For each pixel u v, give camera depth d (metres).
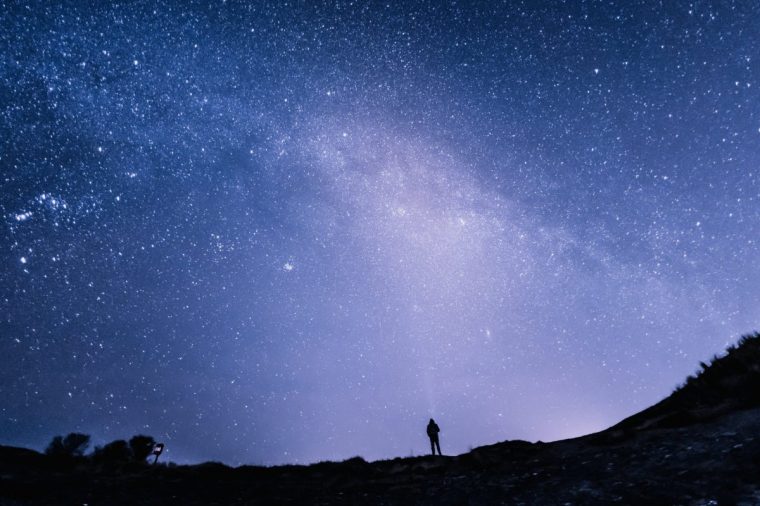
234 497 8.39
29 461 10.78
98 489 8.50
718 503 3.81
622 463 5.99
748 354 8.70
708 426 6.42
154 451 14.30
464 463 9.73
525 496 5.82
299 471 11.15
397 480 9.10
